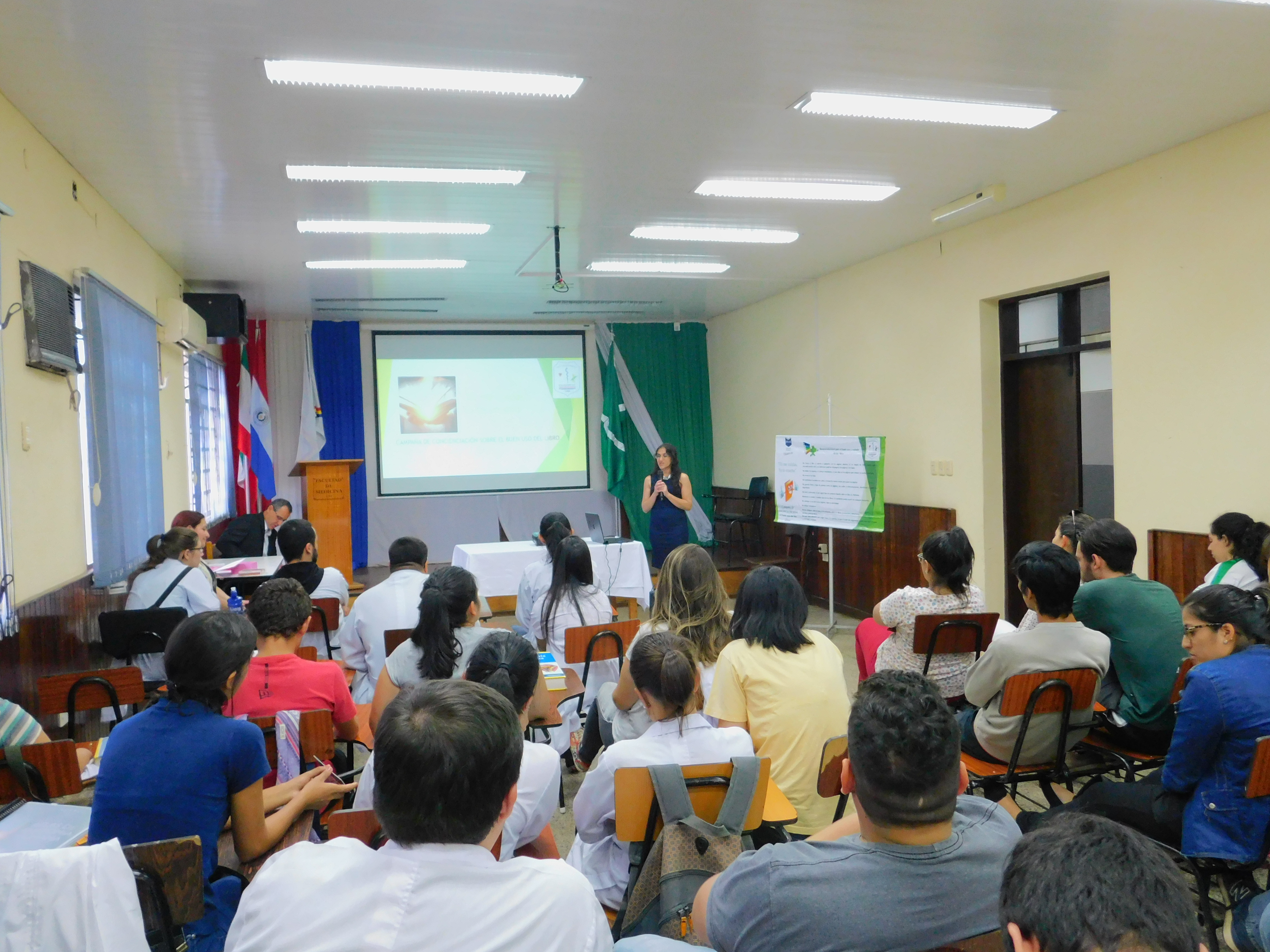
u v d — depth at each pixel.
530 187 5.01
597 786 1.85
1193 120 4.14
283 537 4.43
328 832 2.00
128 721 1.77
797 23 3.10
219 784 1.71
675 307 9.53
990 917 1.10
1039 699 2.51
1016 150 4.54
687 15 3.02
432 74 3.44
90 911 1.24
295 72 3.39
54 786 2.06
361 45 3.17
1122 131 4.28
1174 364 4.59
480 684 1.12
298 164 4.47
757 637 2.29
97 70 3.30
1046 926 0.73
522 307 9.23
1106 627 2.86
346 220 5.61
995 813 1.22
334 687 2.53
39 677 3.53
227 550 6.99
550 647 3.85
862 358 7.39
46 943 1.22
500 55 3.29
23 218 3.64
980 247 5.98
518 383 10.21
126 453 4.82
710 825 1.60
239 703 2.46
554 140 4.24
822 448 6.99
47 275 3.76
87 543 4.38
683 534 7.16
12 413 3.40
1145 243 4.73
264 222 5.55
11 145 3.54
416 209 5.40
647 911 1.59
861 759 1.13
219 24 2.98
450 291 8.16
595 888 1.85
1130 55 3.42
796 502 7.25
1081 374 5.55
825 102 3.83
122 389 4.78
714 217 5.77
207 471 7.95
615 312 9.68
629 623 3.71
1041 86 3.71
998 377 6.09
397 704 1.06
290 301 8.45
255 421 9.01
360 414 9.64
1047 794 2.72
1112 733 2.86
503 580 6.30
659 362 10.38
